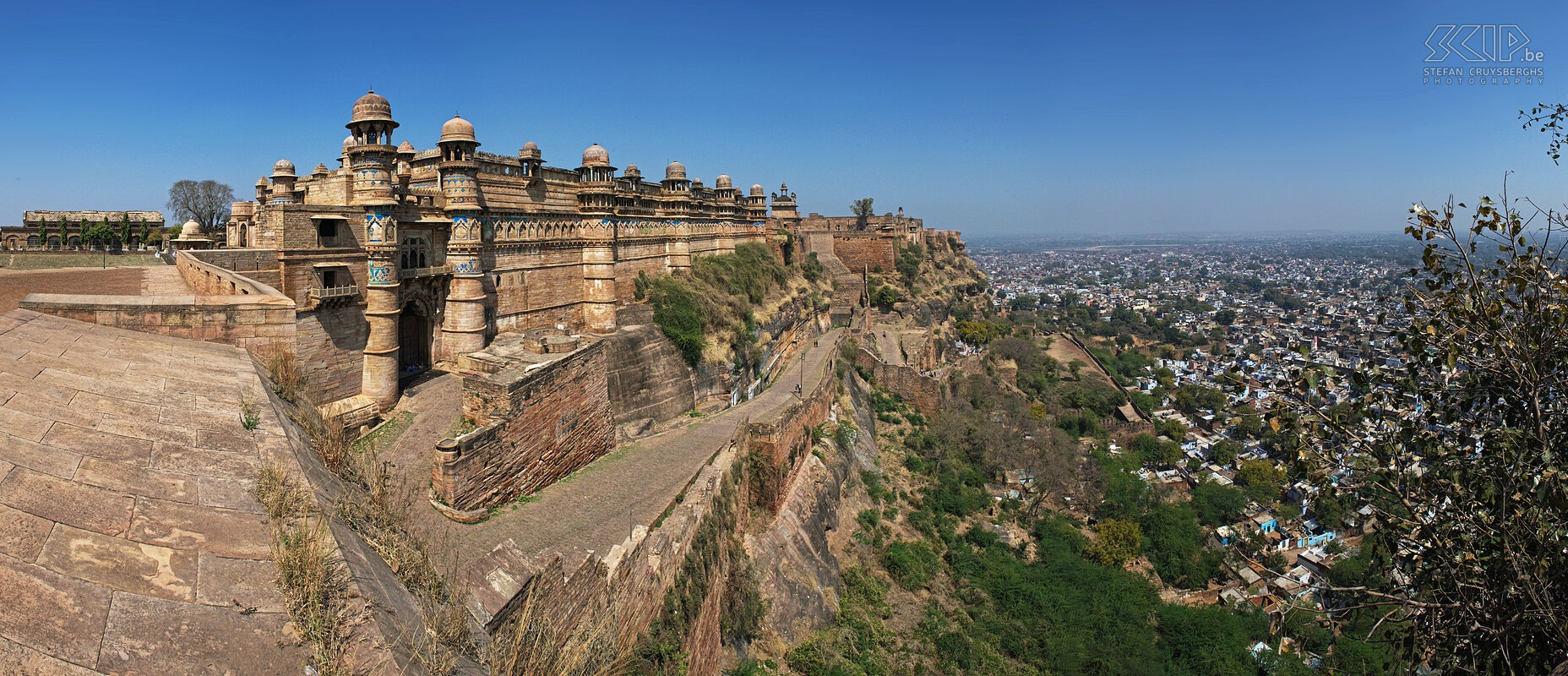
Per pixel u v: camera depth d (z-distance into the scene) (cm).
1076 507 5322
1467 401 1083
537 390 2527
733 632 2589
